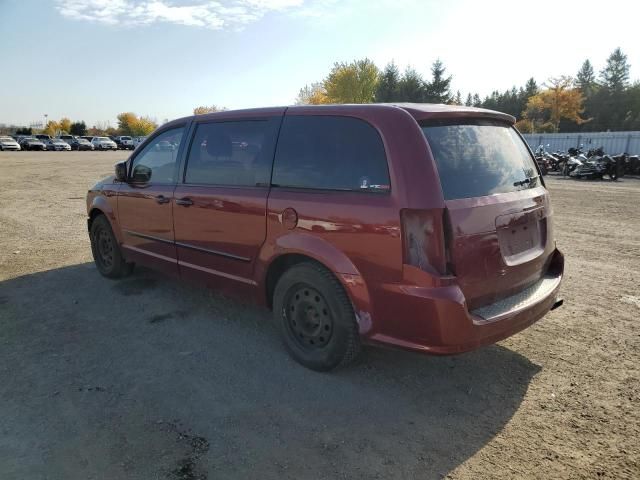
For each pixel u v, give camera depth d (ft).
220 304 16.03
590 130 233.76
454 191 9.78
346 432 9.37
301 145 11.62
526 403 10.44
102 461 8.49
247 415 9.88
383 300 9.97
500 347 13.08
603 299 16.74
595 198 44.50
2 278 18.67
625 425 9.66
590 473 8.32
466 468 8.43
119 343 13.14
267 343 13.21
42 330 13.94
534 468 8.44
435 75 194.49
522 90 277.85
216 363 12.07
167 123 15.71
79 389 10.80
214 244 13.51
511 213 10.69
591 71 278.87
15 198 41.91
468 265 9.69
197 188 13.91
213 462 8.49
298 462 8.52
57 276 18.94
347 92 208.23
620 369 11.89
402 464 8.50
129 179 16.75
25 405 10.16
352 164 10.57
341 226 10.40
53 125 349.61
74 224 29.63
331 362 11.25
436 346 9.48
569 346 13.14
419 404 10.36
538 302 10.88
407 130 9.90
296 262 11.90
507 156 11.63
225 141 13.46
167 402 10.31
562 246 24.68
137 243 16.62
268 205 11.84
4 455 8.61
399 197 9.59
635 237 26.91
